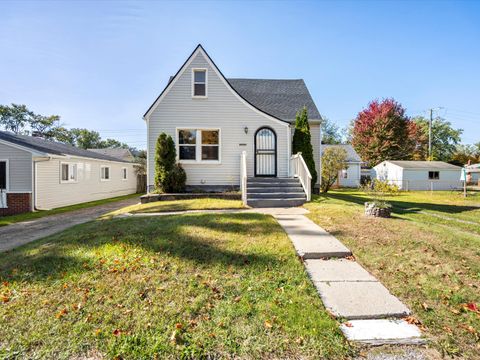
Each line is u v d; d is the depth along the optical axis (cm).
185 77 1137
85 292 301
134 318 254
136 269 354
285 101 1424
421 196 1811
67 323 249
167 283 320
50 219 976
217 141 1155
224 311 265
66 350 218
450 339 232
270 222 589
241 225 561
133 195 2191
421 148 4050
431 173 2641
